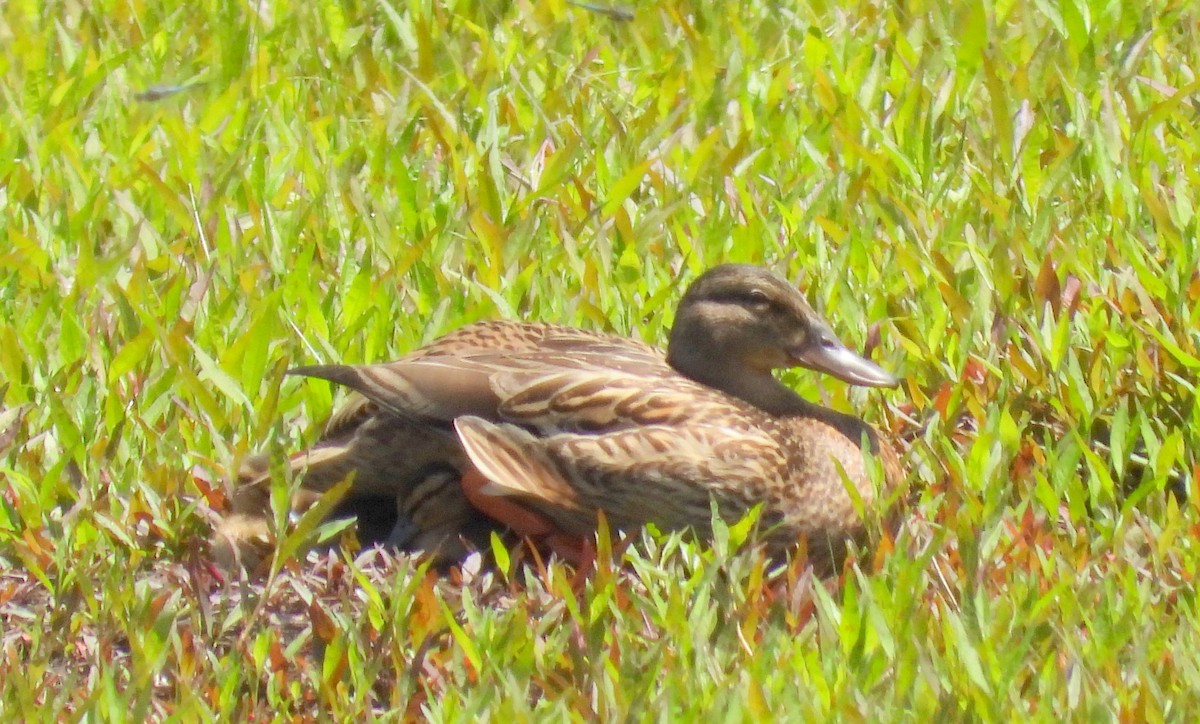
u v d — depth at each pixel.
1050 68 13.98
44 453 10.45
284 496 9.27
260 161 13.21
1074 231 12.12
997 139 12.90
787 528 9.85
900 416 10.77
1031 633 8.48
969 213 12.30
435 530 10.08
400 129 13.92
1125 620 8.58
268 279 11.97
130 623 8.76
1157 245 12.05
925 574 9.08
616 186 12.48
